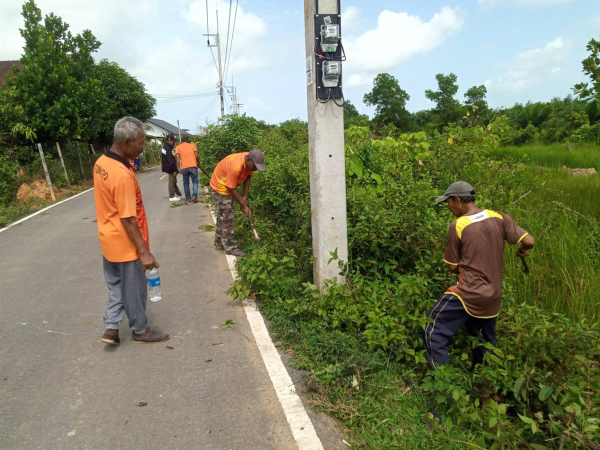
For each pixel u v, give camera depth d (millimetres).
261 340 4008
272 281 4676
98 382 3434
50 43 18562
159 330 4270
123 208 3553
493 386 3139
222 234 6539
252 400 3197
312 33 4070
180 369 3600
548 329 3398
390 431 2891
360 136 7582
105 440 2809
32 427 2934
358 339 3877
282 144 11805
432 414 3105
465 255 3457
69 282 5672
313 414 3043
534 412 3072
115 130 3564
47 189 13875
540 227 5840
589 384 2791
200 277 5723
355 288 4254
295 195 6543
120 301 3898
